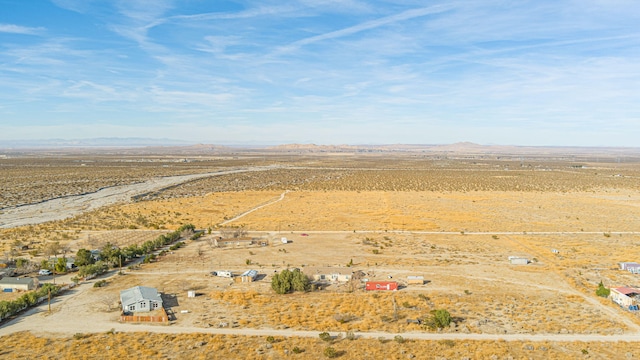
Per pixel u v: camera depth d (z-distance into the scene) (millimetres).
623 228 110312
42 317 53562
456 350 44938
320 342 46844
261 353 44438
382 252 87125
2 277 68750
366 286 65000
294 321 52344
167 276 71438
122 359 42844
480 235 102688
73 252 85000
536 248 90188
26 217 123000
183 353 44312
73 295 61594
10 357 43094
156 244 89938
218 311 56094
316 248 90312
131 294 58500
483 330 49875
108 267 75625
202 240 98188
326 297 61781
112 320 52750
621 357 43344
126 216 124000
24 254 83500
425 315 54688
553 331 49500
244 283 68188
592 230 108125
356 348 45500
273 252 87188
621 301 58375
